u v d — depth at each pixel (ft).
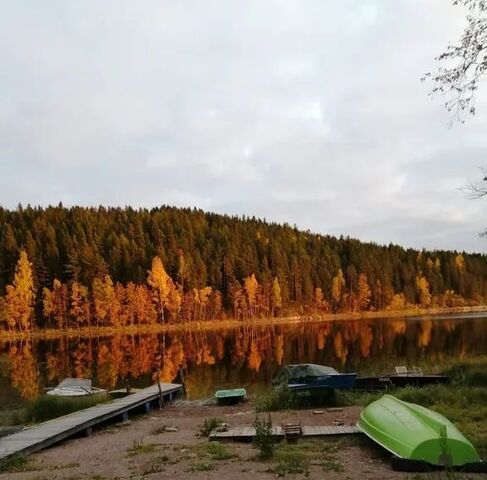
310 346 154.30
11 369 121.08
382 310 389.80
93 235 346.13
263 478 25.99
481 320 265.54
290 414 49.98
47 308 273.95
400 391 54.75
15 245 303.68
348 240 480.23
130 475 28.35
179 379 96.68
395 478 25.21
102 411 50.39
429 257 480.64
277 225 505.25
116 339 224.12
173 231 375.86
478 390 50.65
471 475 25.46
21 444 37.09
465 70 26.17
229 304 328.90
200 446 35.73
